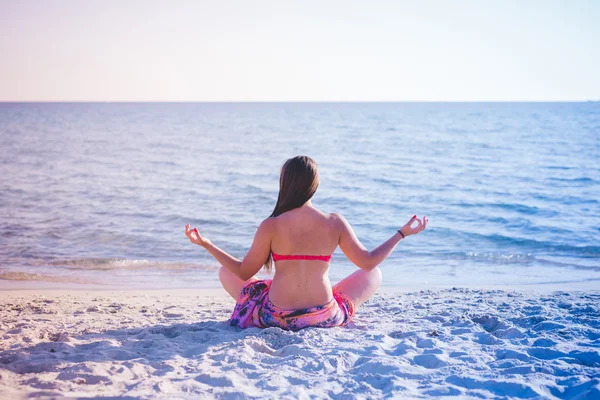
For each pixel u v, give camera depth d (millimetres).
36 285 7781
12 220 13055
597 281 7906
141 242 11023
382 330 4188
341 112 131750
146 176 23031
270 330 3787
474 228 12477
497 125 65438
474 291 6535
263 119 91438
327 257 3857
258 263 3775
